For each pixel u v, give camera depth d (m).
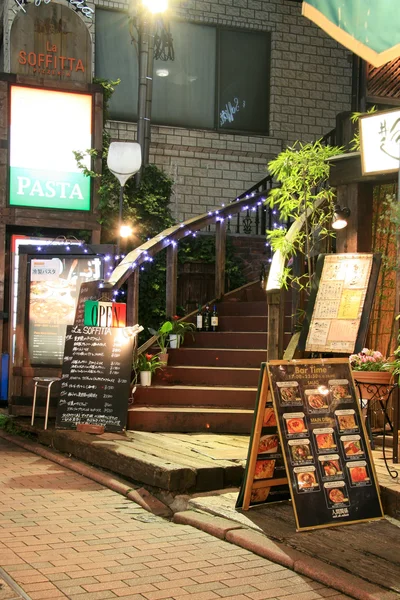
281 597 3.83
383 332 7.10
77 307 8.40
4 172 10.09
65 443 7.25
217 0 13.64
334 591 3.92
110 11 13.16
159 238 9.03
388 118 6.42
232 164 13.64
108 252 8.73
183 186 13.37
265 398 5.08
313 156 7.27
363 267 6.64
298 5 14.06
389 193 7.11
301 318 7.45
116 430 7.35
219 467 5.75
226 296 10.21
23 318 8.80
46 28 10.31
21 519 5.20
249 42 13.88
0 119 10.09
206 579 4.07
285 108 13.89
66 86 10.34
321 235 7.76
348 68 14.26
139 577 4.09
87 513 5.40
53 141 10.28
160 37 12.22
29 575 4.09
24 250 8.86
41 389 8.66
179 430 7.50
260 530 4.75
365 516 4.89
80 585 3.96
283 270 7.04
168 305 9.33
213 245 11.75
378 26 6.44
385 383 5.65
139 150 9.01
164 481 5.57
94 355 7.66
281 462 5.25
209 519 5.06
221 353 8.57
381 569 4.04
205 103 13.66
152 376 8.30
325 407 5.06
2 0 13.22
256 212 12.85
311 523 4.71
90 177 10.45
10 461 7.17
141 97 11.74
